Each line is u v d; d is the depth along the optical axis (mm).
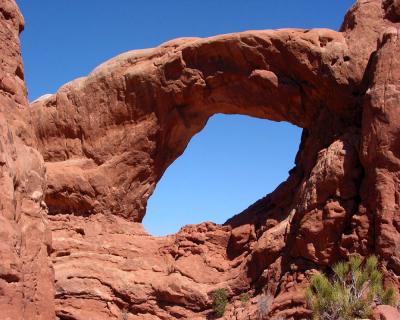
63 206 23547
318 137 20828
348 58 19766
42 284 9836
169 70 22625
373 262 13773
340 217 17391
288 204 21016
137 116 23500
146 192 24219
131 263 21469
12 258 8680
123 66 23547
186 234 22078
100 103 23875
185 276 20719
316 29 20656
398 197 16234
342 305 12336
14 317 8641
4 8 10898
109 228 23000
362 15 20094
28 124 10758
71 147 24188
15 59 10883
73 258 21359
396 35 17500
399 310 12453
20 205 9625
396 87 16891
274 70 21359
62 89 24625
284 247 18797
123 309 20547
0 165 9031
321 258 17453
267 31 21109
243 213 22828
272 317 17250
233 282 19844
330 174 17766
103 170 23484
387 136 16641
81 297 20453
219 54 21891
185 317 19938
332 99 20297
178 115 23328
